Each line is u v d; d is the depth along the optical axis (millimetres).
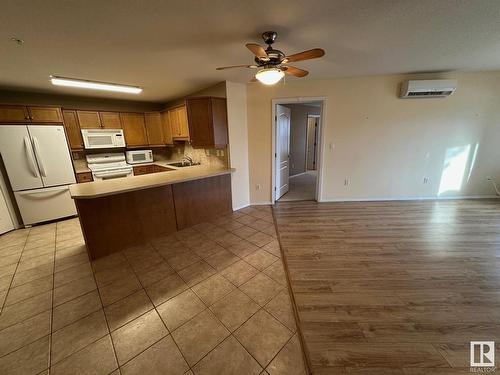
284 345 1470
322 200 4453
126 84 3482
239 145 3979
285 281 2113
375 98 3859
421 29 1981
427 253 2486
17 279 2227
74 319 1719
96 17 1623
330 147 4152
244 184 4234
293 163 7270
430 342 1443
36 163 3494
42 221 3646
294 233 3117
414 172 4188
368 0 1523
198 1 1470
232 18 1705
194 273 2279
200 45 2156
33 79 2984
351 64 3023
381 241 2795
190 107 3502
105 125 4406
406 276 2109
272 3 1526
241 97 3820
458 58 2846
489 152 4043
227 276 2215
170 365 1358
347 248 2658
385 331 1536
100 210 2555
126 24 1738
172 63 2617
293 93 3900
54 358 1415
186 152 5078
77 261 2543
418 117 3914
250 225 3455
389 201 4297
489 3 1584
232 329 1603
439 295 1853
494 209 3740
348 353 1394
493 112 3834
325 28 1916
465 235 2881
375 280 2070
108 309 1815
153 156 5473
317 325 1610
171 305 1849
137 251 2748
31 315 1764
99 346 1490
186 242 2961
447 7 1633
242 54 2393
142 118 4875
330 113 3975
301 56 1868
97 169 4336
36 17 1581
